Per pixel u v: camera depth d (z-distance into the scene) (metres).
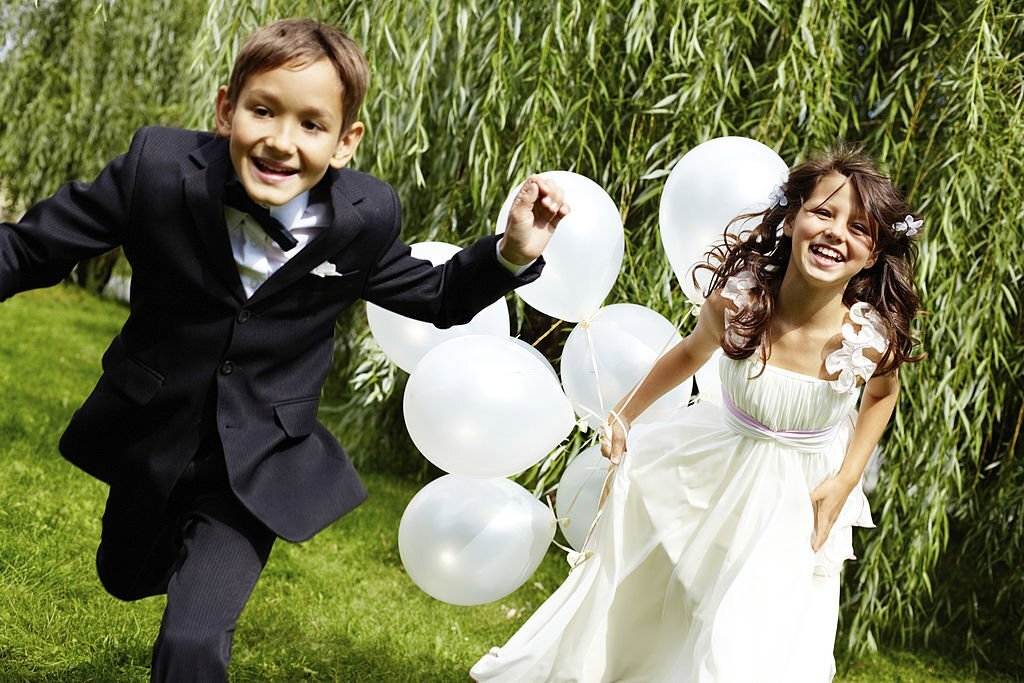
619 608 2.85
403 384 6.05
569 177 3.08
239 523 2.17
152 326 2.18
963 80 4.07
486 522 2.87
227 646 2.01
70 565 3.97
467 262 2.35
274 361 2.21
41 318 10.62
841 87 4.40
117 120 10.87
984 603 5.09
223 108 2.16
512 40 4.26
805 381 2.62
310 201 2.23
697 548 2.72
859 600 4.61
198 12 10.59
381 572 4.87
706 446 2.75
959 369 4.12
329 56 2.06
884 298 2.67
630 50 4.15
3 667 3.07
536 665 2.82
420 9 4.38
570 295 3.06
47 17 10.79
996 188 4.07
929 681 4.50
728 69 4.22
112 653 3.28
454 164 4.82
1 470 5.04
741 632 2.49
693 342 2.77
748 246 2.71
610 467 2.89
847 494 2.69
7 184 11.14
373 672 3.53
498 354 2.73
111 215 2.10
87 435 2.24
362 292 2.36
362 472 6.56
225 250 2.11
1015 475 4.57
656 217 4.38
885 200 2.52
